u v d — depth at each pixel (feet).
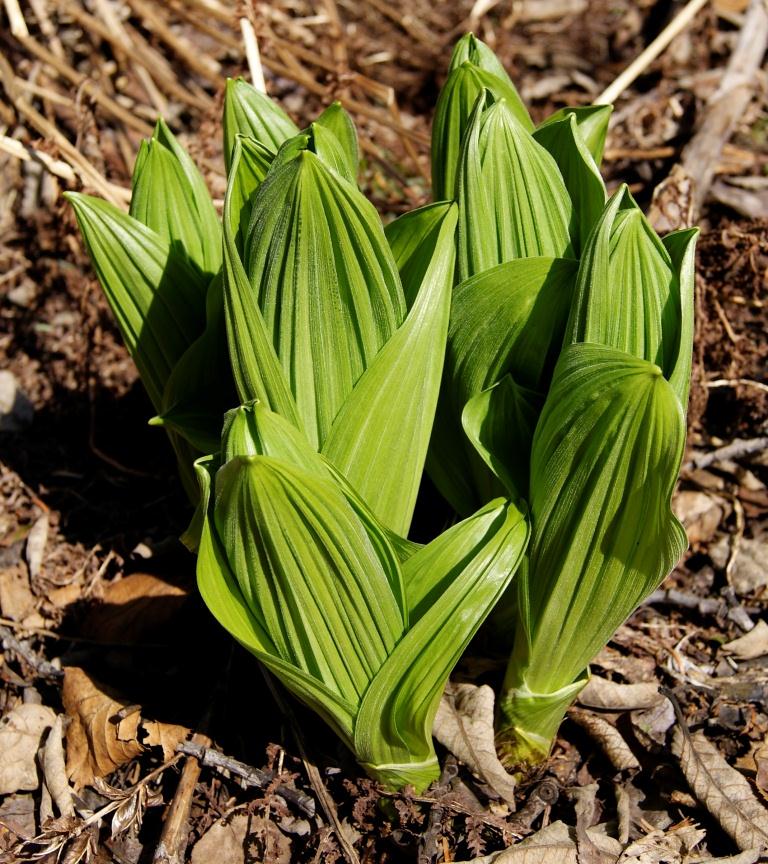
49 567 3.26
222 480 2.37
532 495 2.50
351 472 2.55
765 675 3.04
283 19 4.75
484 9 4.74
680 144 4.18
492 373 2.60
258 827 2.78
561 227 2.58
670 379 2.43
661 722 2.93
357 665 2.52
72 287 3.80
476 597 2.43
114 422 3.62
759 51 4.29
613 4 5.37
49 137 3.45
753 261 3.43
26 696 3.03
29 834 2.84
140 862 2.79
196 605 3.11
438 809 2.75
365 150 4.06
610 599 2.54
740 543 3.27
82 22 4.39
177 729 2.88
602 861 2.73
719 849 2.79
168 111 4.65
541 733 2.80
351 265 2.43
